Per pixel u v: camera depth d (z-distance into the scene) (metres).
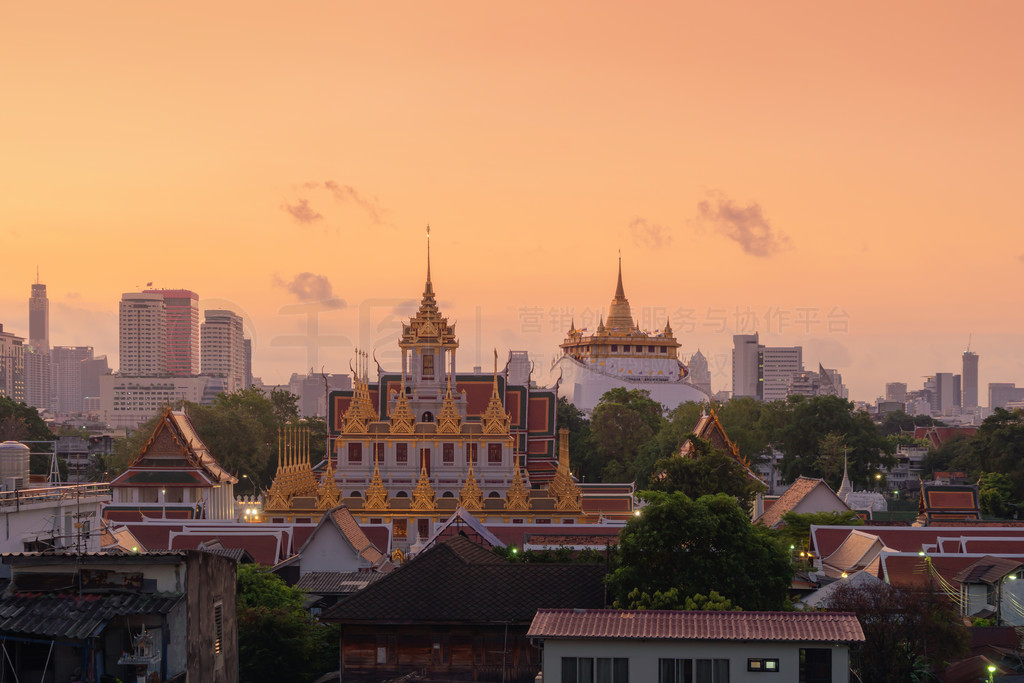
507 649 64.81
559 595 67.12
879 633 71.50
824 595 83.69
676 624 53.97
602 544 102.19
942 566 96.56
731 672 52.28
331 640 77.12
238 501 176.38
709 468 134.88
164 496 145.38
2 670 49.47
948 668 73.50
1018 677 71.62
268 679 71.38
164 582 51.78
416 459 147.25
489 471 147.12
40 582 51.81
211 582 54.94
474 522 100.75
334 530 102.38
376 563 103.25
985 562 93.88
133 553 54.16
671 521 69.00
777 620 54.53
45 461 199.88
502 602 66.06
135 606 50.16
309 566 102.06
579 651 52.88
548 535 106.31
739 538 69.81
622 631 53.25
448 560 69.06
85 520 69.56
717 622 54.25
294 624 72.44
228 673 56.91
